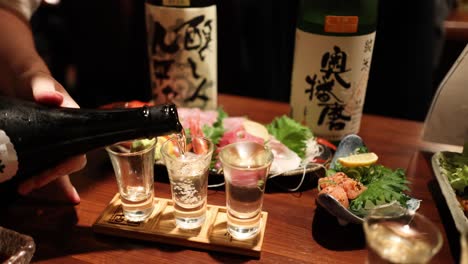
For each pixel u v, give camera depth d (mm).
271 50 820
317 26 567
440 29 750
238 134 568
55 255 456
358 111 618
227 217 466
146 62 898
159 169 565
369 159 519
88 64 838
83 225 492
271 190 544
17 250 417
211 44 635
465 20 808
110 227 475
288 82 895
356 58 578
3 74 528
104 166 586
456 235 481
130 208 477
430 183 557
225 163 427
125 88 874
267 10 777
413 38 731
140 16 838
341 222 473
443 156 551
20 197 521
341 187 479
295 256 455
